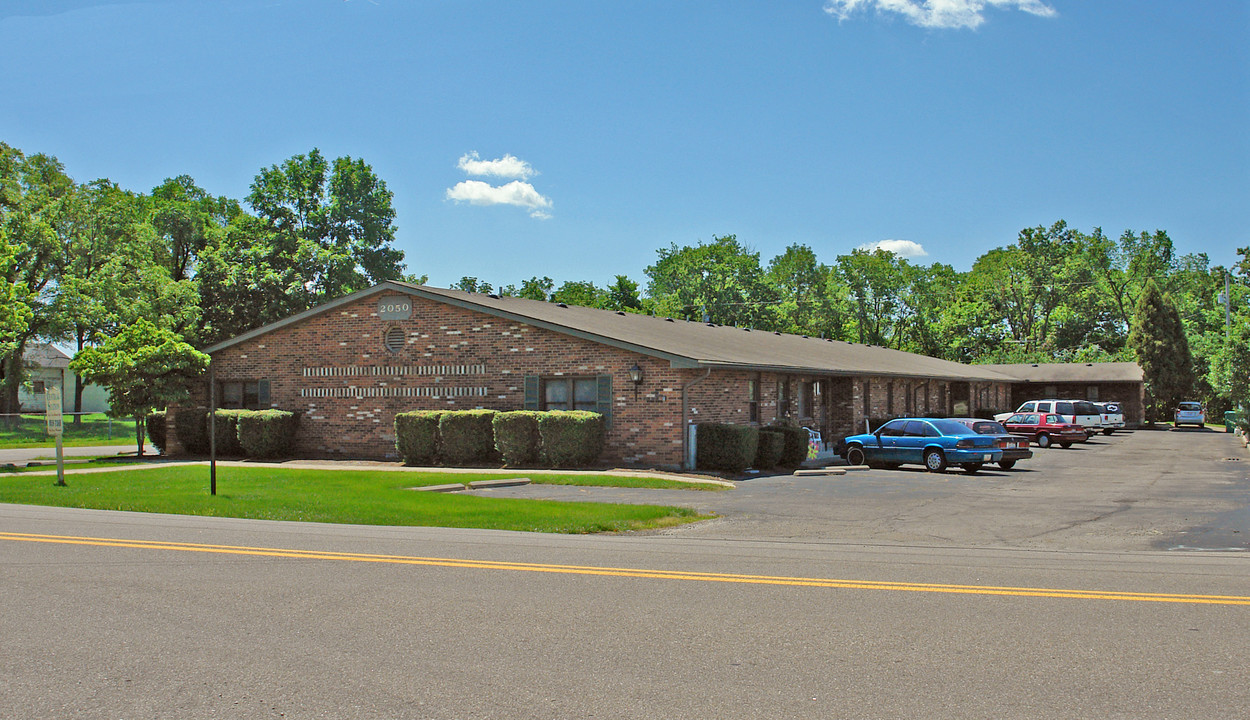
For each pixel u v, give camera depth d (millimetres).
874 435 26203
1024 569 9930
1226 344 35094
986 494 18703
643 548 11453
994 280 88438
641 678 5887
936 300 88750
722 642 6758
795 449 25703
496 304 27312
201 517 14594
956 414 47844
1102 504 16938
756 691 5633
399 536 12438
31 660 6250
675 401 23703
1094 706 5363
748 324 73875
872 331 84875
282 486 19297
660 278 87125
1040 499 17781
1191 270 85750
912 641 6793
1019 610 7828
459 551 11023
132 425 50656
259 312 50719
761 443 24594
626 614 7645
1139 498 17953
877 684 5773
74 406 65500
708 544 11906
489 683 5777
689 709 5312
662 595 8430
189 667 6090
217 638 6816
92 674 5941
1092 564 10320
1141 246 85500
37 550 10938
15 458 30719
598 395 24688
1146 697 5527
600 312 32250
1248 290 44812
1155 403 62656
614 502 16984
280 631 7035
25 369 49156
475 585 8867
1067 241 87188
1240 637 6918
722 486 19875
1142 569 9977
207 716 5188
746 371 26516
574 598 8281
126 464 26359
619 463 24312
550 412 24125
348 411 28062
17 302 27906
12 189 44969
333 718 5156
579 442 23516
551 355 25406
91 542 11594
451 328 26812
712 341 29938
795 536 13109
